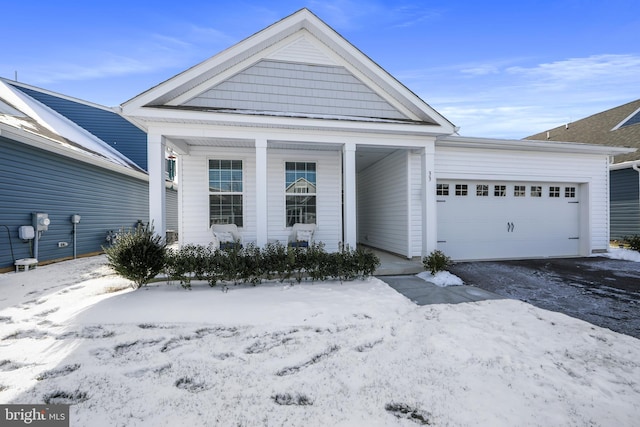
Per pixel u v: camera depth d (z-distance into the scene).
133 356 2.90
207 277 5.04
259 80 6.17
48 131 8.49
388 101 6.65
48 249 7.63
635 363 2.73
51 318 3.82
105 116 13.51
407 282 5.66
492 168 7.99
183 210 7.36
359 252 5.70
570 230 8.63
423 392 2.30
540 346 3.05
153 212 5.57
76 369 2.66
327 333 3.44
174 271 5.00
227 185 7.56
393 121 6.32
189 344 3.17
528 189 8.36
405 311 4.10
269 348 3.08
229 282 5.39
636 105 12.88
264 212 6.01
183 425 1.96
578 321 3.72
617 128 12.51
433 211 6.89
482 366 2.67
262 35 5.98
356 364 2.74
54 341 3.22
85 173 9.10
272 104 6.20
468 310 4.13
